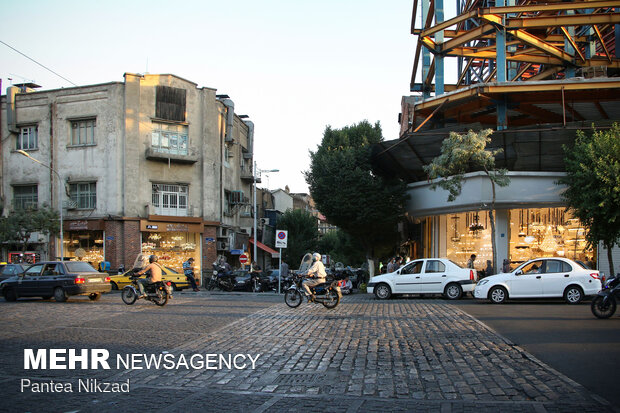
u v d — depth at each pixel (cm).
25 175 3634
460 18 2564
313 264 1647
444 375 739
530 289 1745
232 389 684
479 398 623
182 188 3641
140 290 1805
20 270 2425
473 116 2986
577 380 678
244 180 4566
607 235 1991
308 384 704
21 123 3656
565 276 1725
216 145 3784
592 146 2027
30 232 3288
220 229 3812
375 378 731
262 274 3444
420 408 584
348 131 3391
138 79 3512
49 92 3619
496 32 2492
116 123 3466
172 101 3594
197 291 2883
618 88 2336
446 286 2050
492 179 2155
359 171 2834
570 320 1243
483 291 1794
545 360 804
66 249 3506
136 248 3419
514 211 2509
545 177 2344
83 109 3544
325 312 1567
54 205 3531
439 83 2841
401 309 1628
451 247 2753
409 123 4306
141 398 639
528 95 2509
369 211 2800
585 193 2003
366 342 1014
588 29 2950
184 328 1218
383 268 3369
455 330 1140
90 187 3494
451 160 2159
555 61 2820
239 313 1544
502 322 1240
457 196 2452
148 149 3472
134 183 3450
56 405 608
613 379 675
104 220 3403
